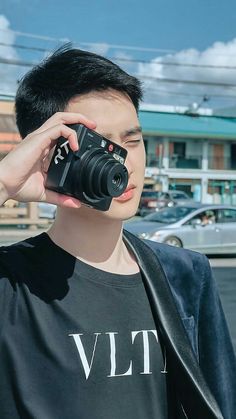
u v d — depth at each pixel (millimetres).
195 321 1551
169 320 1382
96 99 1396
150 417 1306
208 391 1353
